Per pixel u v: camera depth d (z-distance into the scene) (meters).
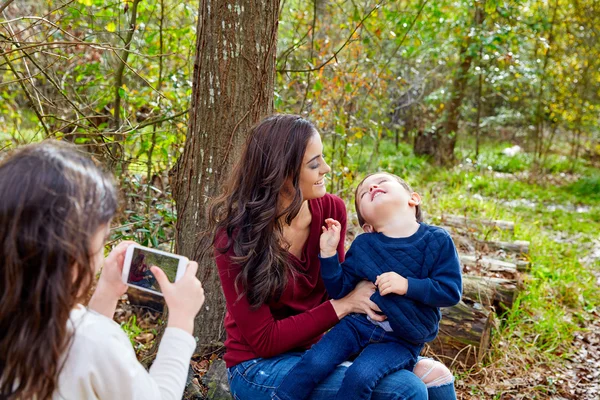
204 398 2.42
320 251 2.07
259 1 2.59
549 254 5.61
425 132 10.92
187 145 2.77
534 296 4.33
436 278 1.98
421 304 1.96
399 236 2.08
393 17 5.45
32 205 1.15
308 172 1.97
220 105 2.65
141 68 4.92
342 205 2.29
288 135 1.95
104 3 4.45
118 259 1.53
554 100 10.95
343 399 1.86
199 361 2.75
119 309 3.73
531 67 10.29
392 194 2.10
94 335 1.25
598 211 7.99
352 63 5.80
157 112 4.55
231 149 2.68
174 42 4.68
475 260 4.30
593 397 3.25
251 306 1.94
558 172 10.96
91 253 1.23
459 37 8.65
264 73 2.67
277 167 1.93
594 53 10.54
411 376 1.90
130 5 4.48
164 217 3.53
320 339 2.10
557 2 9.97
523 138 13.83
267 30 2.64
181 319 1.43
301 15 5.89
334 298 2.07
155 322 3.62
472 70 10.17
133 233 3.54
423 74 10.32
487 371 3.23
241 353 2.07
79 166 1.24
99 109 4.54
